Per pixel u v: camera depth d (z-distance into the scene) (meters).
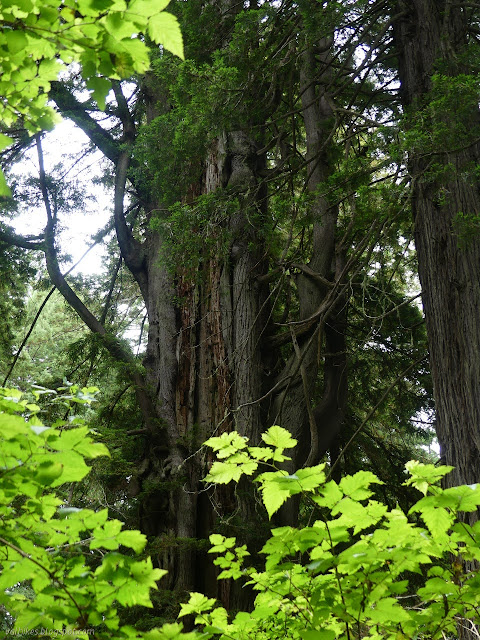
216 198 11.59
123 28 2.26
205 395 12.91
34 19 2.32
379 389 16.50
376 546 2.43
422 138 8.57
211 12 12.48
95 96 2.47
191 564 11.26
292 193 12.53
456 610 2.67
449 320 9.41
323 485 2.30
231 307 13.12
